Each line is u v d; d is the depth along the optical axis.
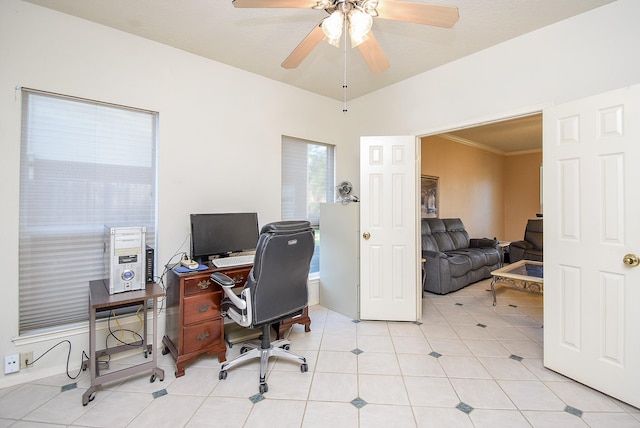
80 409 1.75
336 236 3.42
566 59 2.22
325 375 2.12
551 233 2.18
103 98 2.29
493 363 2.29
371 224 3.17
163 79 2.57
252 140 3.12
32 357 2.04
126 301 1.86
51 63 2.10
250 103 3.10
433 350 2.50
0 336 1.95
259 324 2.05
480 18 2.21
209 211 2.83
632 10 1.97
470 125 2.78
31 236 2.10
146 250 2.18
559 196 2.12
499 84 2.57
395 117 3.38
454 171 5.87
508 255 6.05
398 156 3.13
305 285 2.30
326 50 2.68
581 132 2.00
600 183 1.91
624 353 1.80
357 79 3.28
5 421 1.65
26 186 2.08
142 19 2.22
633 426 1.62
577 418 1.69
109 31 2.32
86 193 2.29
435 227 5.01
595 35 2.10
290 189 3.56
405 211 3.12
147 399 1.85
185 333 2.16
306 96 3.58
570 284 2.06
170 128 2.61
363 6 1.53
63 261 2.22
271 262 2.01
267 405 1.80
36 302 2.13
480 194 6.54
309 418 1.69
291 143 3.56
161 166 2.56
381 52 1.93
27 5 2.02
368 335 2.80
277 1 1.50
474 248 5.39
